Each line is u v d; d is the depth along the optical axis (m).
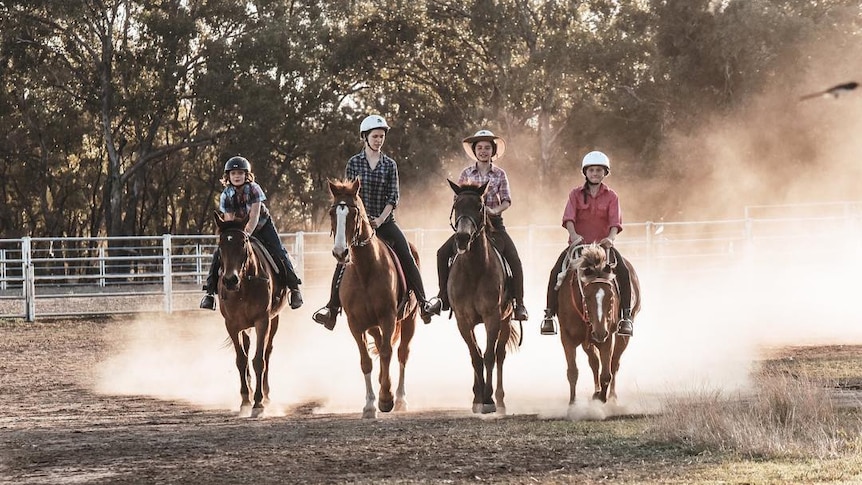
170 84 54.94
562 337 12.31
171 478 8.59
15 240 27.61
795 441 9.55
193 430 11.45
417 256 14.13
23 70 55.22
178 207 68.44
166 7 55.94
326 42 59.38
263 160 56.38
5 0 53.19
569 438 10.12
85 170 62.69
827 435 9.68
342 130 58.56
